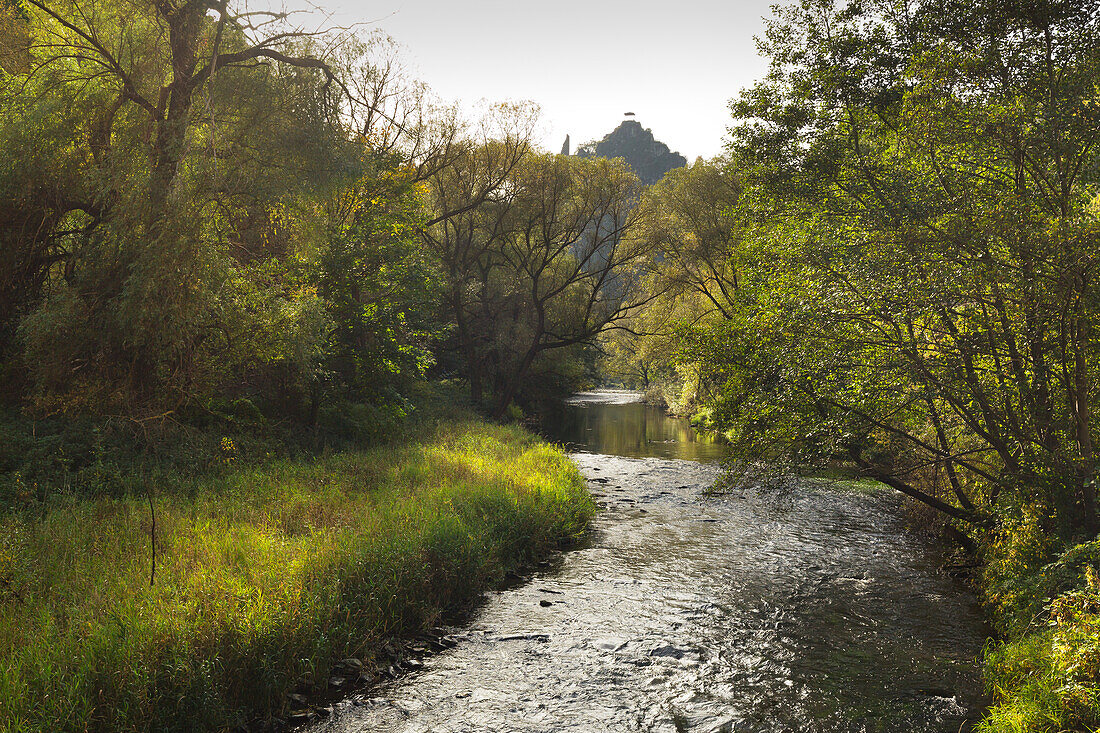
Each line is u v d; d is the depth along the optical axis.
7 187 12.95
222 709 6.05
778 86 11.94
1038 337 8.62
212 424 15.19
